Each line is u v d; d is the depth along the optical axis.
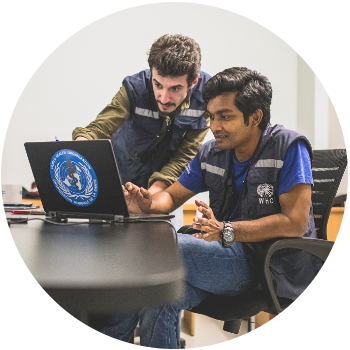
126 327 1.10
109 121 2.27
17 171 2.56
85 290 0.65
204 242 1.31
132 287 0.66
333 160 1.50
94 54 2.47
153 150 2.28
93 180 1.25
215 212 1.65
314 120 2.35
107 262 0.76
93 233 1.09
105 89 2.51
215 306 1.25
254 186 1.49
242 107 1.51
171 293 0.69
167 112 2.20
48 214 1.40
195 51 2.15
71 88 2.51
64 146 1.23
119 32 2.46
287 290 1.30
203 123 2.24
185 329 1.69
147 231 1.13
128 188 1.57
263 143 1.51
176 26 2.45
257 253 1.29
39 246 0.91
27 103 2.51
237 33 2.48
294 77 2.44
